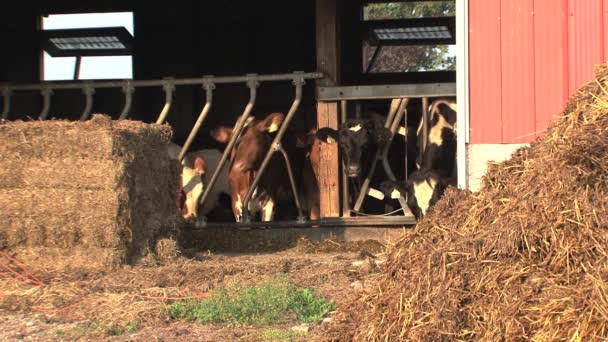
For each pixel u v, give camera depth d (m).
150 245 9.13
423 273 4.90
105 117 8.70
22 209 8.67
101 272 8.48
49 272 8.45
